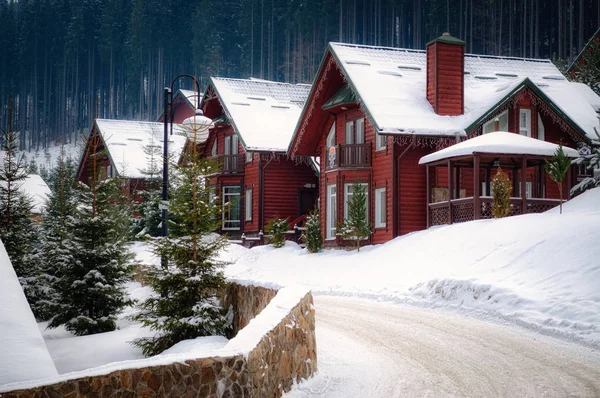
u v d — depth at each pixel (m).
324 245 32.72
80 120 136.38
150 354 14.07
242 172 42.59
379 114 28.98
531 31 94.56
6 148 21.61
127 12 146.50
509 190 24.00
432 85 30.42
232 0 134.38
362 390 9.17
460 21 102.00
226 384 7.07
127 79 135.25
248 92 43.72
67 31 146.50
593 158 26.77
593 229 16.98
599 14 87.19
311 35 115.94
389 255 24.00
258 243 39.50
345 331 13.83
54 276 20.58
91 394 6.20
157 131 58.91
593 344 11.45
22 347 7.54
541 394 8.63
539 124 31.39
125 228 26.62
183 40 139.25
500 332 13.05
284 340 8.91
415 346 12.02
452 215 25.78
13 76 148.62
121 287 18.31
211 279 14.81
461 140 29.28
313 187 41.53
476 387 9.09
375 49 34.16
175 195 15.52
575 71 50.16
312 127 35.59
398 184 29.67
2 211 21.09
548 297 14.27
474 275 17.44
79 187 18.39
